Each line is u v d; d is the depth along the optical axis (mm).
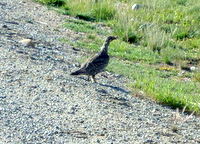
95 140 12234
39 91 14750
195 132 14156
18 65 16812
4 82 14961
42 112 13391
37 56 18734
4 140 11594
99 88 16250
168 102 16281
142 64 21828
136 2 31109
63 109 13812
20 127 12312
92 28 26438
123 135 12852
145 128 13664
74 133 12477
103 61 16547
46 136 12055
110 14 28812
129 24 26312
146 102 16047
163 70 21500
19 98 14016
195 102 16844
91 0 29734
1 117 12664
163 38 24656
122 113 14438
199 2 32688
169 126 14266
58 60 18891
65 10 29125
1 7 26875
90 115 13750
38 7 28797
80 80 16703
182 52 24000
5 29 22344
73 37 23984
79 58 20000
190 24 28359
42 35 22938
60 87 15391
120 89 16766
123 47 23359
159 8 30594
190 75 21141
